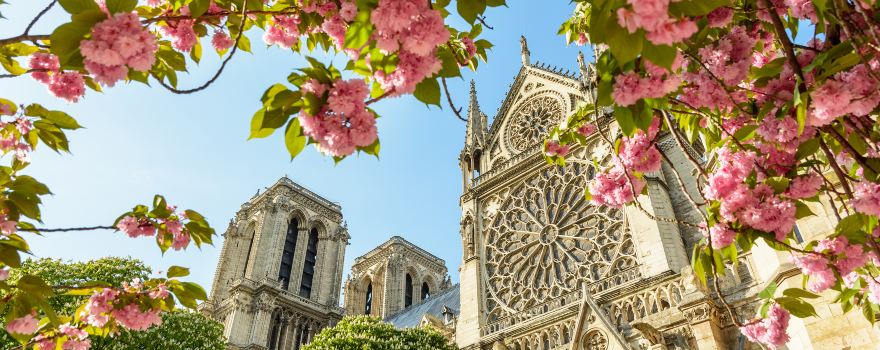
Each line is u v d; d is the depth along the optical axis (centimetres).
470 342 3444
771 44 945
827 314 1593
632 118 666
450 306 7044
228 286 8919
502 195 4072
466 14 723
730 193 763
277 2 1035
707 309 2331
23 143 904
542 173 3897
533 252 3572
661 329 2534
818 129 733
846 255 806
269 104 616
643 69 632
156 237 960
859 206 705
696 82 760
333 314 8875
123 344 3725
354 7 692
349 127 612
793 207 733
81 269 3947
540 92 4384
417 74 622
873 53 624
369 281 10512
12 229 802
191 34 890
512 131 4447
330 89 608
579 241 3400
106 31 569
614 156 980
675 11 501
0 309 895
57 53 596
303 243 9569
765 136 725
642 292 2792
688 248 3036
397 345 3794
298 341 8250
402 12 564
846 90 610
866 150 774
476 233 3984
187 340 4316
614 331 2672
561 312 3050
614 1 498
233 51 725
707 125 948
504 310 3472
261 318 7769
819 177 769
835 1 615
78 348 1098
